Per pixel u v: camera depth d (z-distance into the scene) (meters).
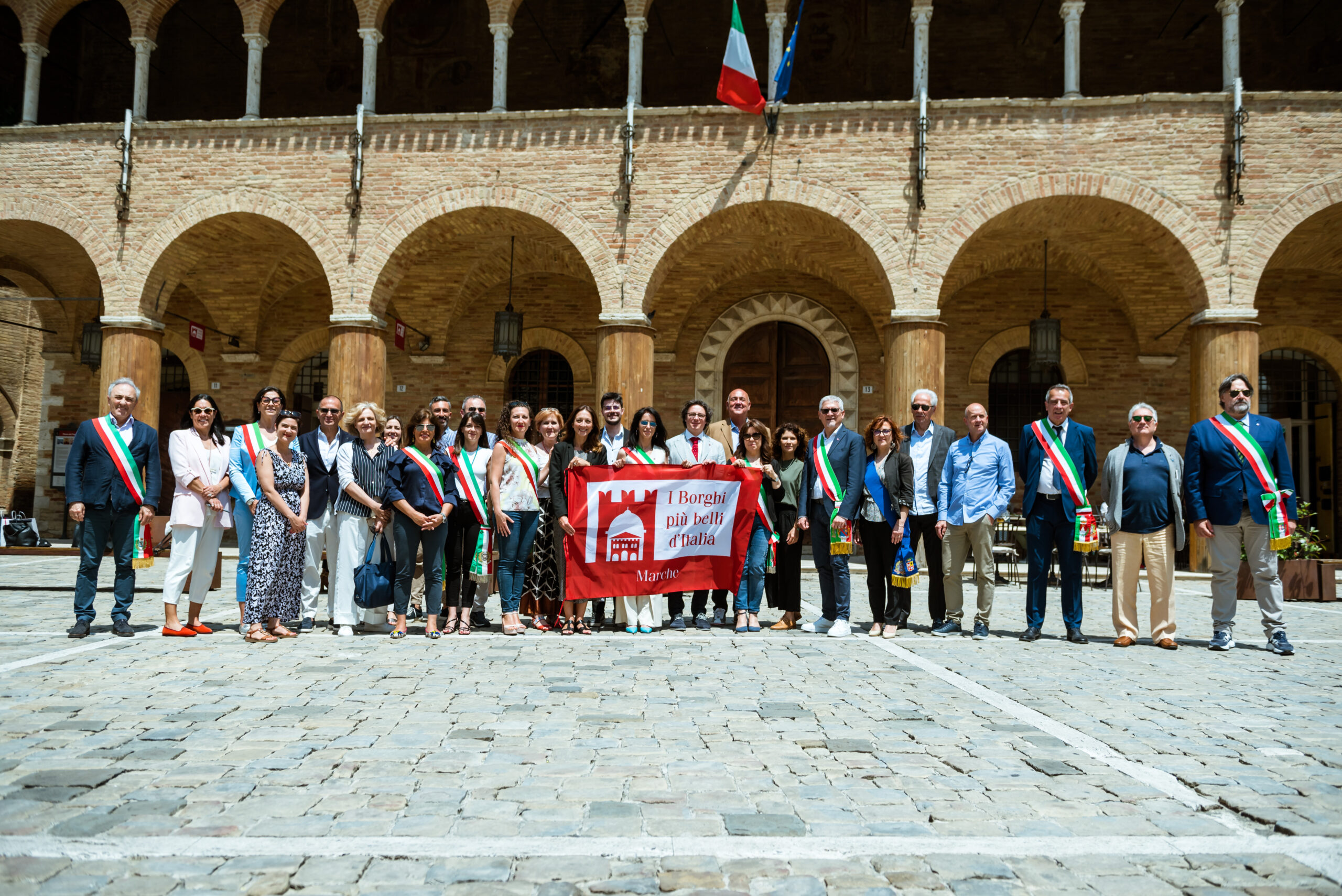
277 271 21.73
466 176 17.02
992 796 3.91
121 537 8.42
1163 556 8.44
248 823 3.48
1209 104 15.68
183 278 21.61
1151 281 19.91
